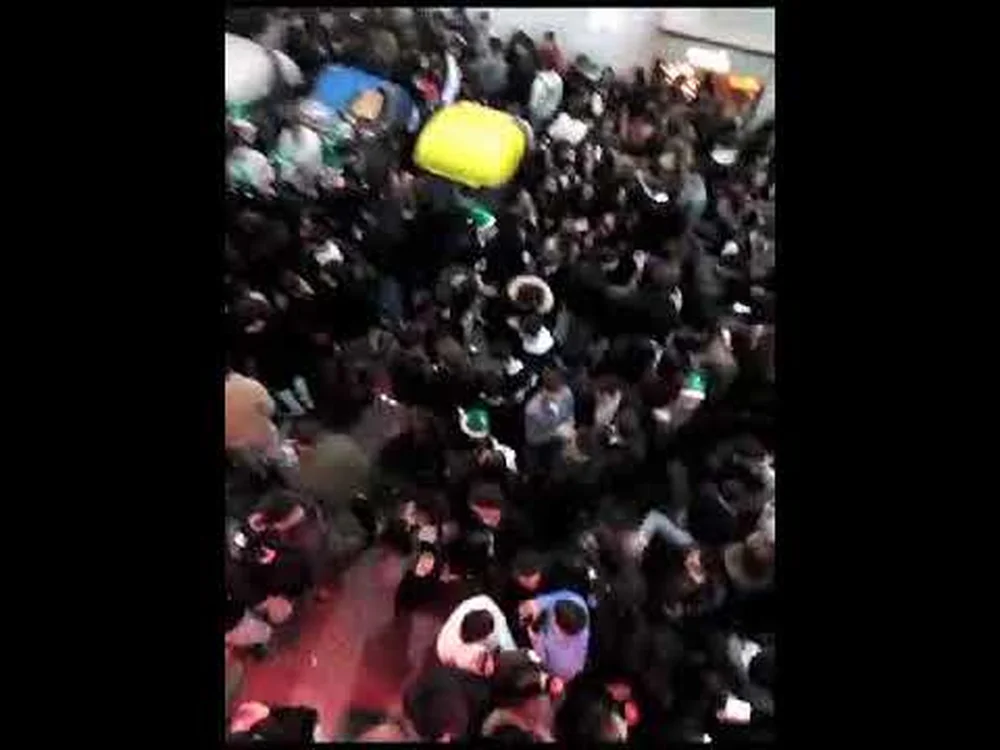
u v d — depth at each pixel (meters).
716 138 4.58
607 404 3.41
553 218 4.07
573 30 4.79
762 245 4.08
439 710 2.66
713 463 3.23
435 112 4.14
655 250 4.05
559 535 3.10
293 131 3.78
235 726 2.61
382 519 3.00
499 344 3.48
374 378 3.28
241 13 4.01
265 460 2.99
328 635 2.84
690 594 2.95
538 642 2.86
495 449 3.20
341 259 3.46
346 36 4.18
